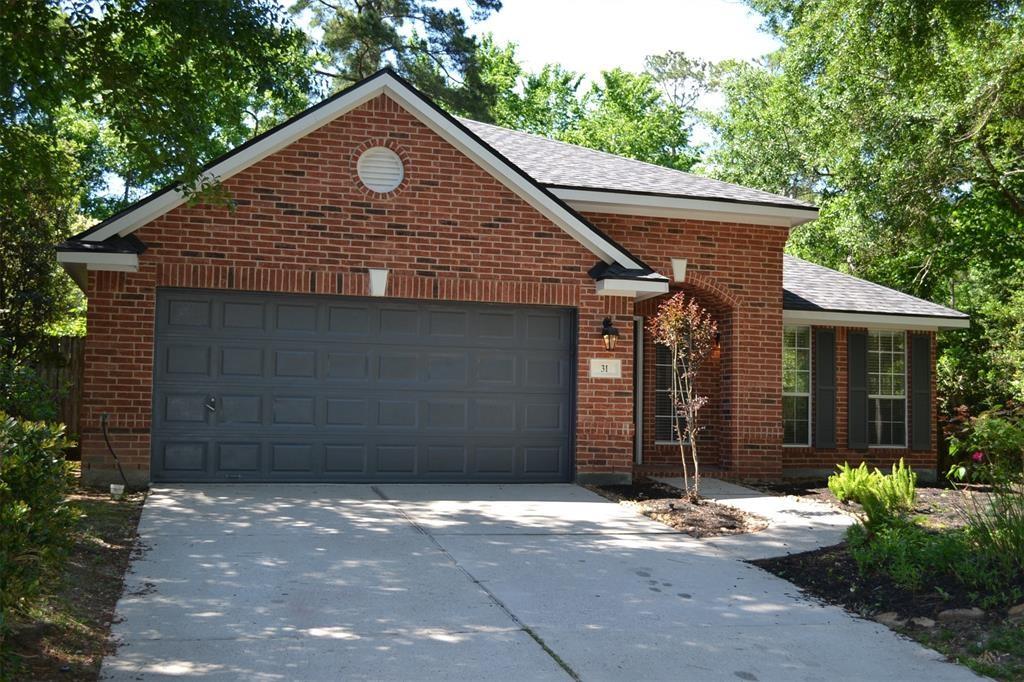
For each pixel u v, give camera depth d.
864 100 21.00
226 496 11.06
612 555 8.87
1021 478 8.70
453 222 12.77
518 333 13.17
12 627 5.44
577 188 13.93
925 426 17.11
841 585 7.81
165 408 11.87
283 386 12.27
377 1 31.50
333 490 11.80
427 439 12.77
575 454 13.19
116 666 5.39
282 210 12.18
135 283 11.70
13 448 5.61
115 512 9.84
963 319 17.02
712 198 14.56
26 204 12.31
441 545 8.93
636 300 15.56
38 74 10.41
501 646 6.04
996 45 16.84
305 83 13.41
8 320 15.34
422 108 12.55
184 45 10.76
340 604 6.84
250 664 5.52
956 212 24.73
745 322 15.02
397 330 12.70
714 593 7.63
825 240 31.83
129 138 10.81
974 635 6.41
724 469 15.20
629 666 5.77
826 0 16.05
